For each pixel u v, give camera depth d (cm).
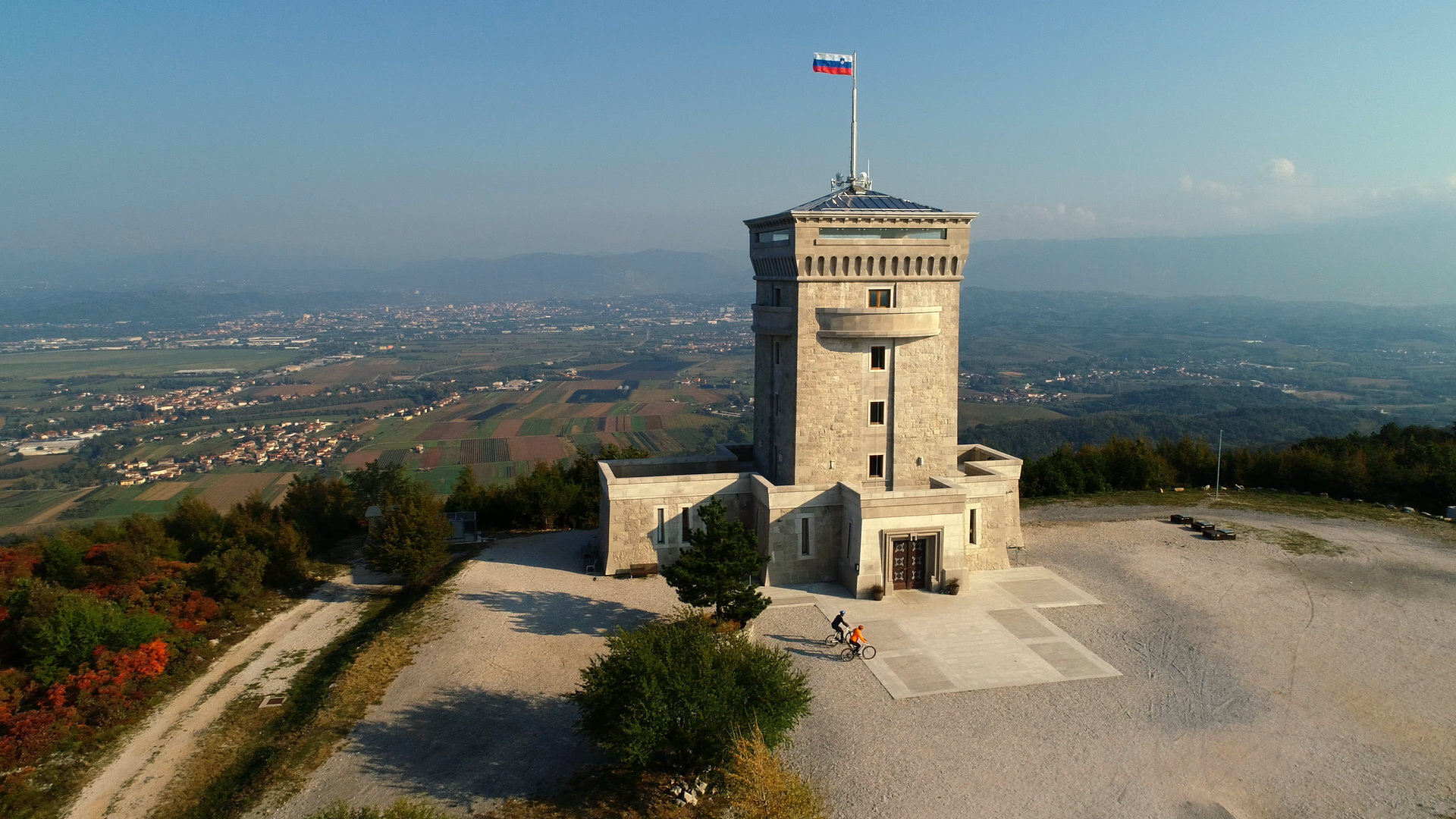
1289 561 6175
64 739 4022
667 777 3547
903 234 5634
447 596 5600
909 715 3956
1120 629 4925
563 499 7788
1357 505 8200
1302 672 4369
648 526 5909
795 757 3628
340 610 5919
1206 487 9306
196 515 7331
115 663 4512
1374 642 4731
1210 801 3303
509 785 3569
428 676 4528
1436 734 3762
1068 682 4275
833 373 5722
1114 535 6925
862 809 3266
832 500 5681
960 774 3481
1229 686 4225
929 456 5928
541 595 5566
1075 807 3272
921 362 5822
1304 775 3466
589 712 3703
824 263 5569
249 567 5844
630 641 3641
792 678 3753
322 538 7481
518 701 4256
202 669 4956
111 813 3547
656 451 18788
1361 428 19312
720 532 4775
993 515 5956
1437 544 6669
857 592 5400
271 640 5406
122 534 7050
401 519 6016
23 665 4581
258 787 3588
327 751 3853
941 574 5491
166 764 3925
